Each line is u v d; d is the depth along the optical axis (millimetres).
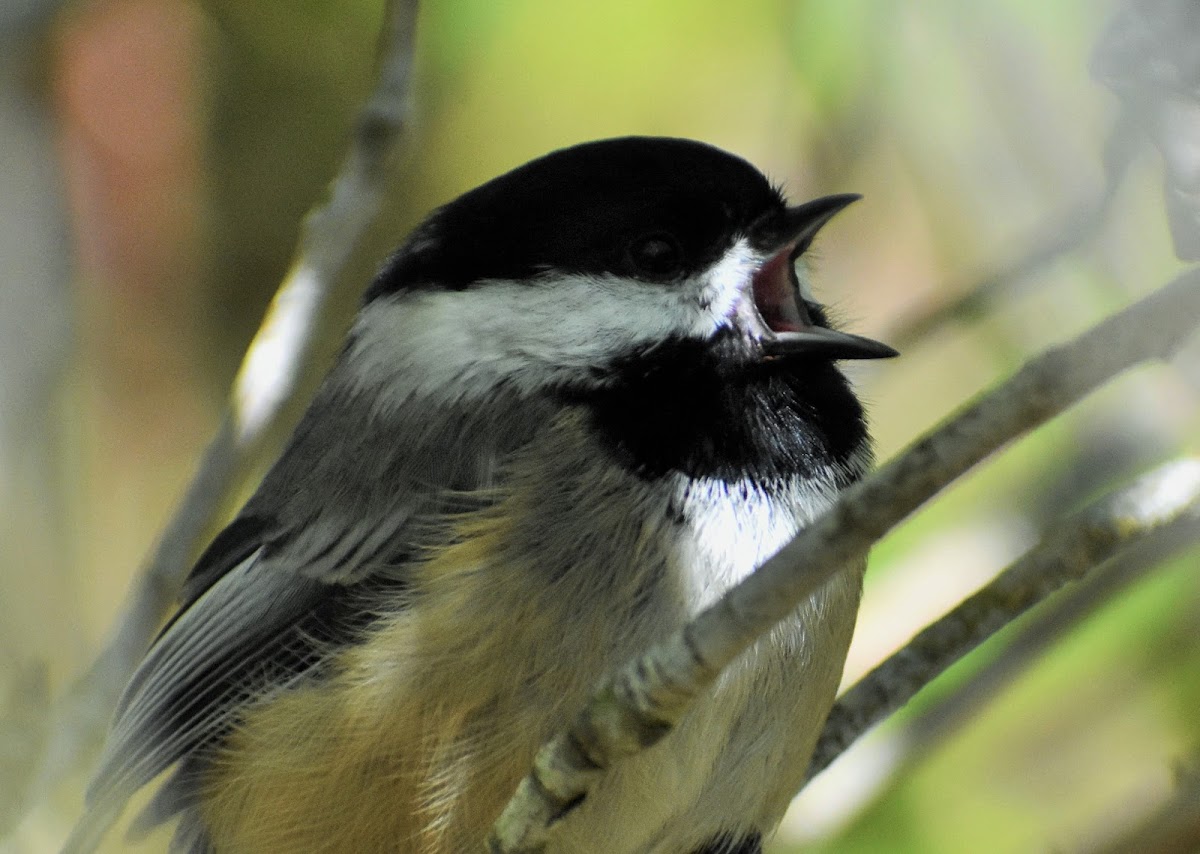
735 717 1422
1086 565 1427
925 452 1387
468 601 1421
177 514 1435
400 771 1423
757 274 1431
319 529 1432
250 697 1431
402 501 1428
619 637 1420
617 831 1422
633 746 1399
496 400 1429
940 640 1433
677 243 1429
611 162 1431
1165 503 1420
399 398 1432
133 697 1438
